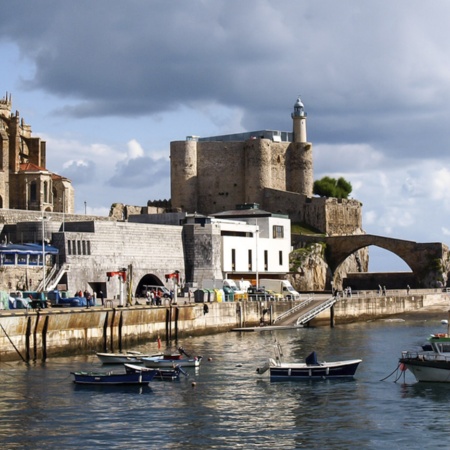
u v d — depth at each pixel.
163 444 64.19
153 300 124.06
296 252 194.38
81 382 83.19
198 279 156.50
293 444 64.56
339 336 128.62
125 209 199.50
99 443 64.25
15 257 127.88
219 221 165.25
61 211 198.75
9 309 103.62
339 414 73.06
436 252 196.50
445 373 84.62
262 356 103.56
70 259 134.62
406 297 172.38
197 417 71.56
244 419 71.19
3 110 198.00
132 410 73.50
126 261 144.62
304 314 146.62
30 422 69.38
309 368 87.56
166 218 176.12
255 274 171.88
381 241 199.75
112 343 107.50
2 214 148.88
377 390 82.31
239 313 137.12
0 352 92.75
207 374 90.31
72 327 101.50
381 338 125.75
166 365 91.62
